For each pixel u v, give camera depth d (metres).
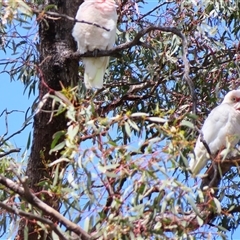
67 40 11.03
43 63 10.80
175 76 13.59
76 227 7.94
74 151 8.07
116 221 7.76
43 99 9.40
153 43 13.50
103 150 8.08
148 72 13.66
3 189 8.47
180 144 8.02
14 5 8.60
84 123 8.54
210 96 13.73
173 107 13.62
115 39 12.57
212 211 8.56
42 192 8.70
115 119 8.51
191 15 13.65
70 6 11.23
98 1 12.16
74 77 10.94
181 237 7.91
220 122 11.24
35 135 10.65
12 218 9.30
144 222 7.94
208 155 9.16
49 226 7.95
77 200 8.14
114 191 8.16
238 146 10.95
